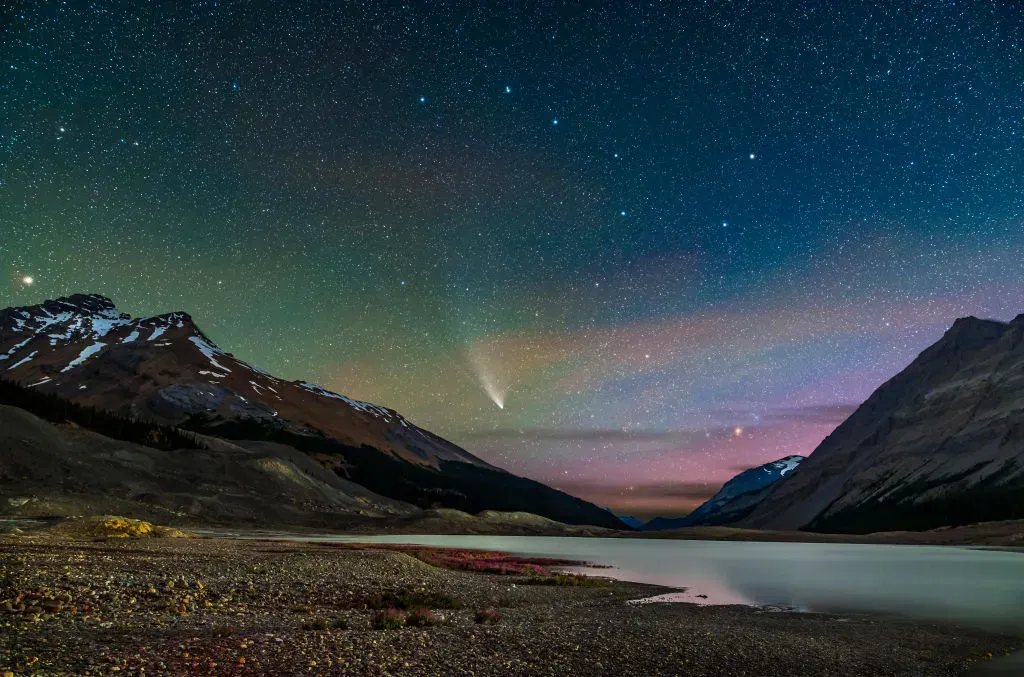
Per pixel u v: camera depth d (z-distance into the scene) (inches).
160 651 635.5
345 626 837.2
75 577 940.6
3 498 3944.4
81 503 4207.7
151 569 1086.4
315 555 1588.3
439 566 1871.3
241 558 1379.2
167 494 5246.1
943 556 3708.2
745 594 1654.8
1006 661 900.6
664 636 925.8
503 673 674.8
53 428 5610.2
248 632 749.9
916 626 1174.3
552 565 2493.8
